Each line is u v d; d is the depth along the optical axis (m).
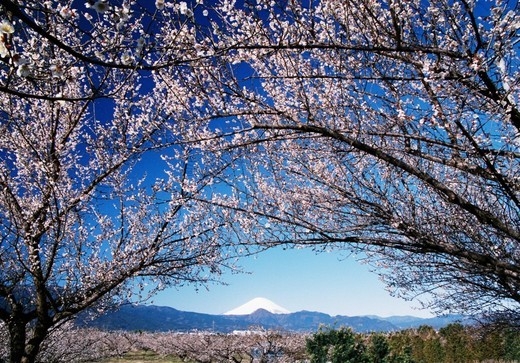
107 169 7.03
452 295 7.48
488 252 4.95
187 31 3.39
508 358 19.88
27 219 6.32
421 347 23.11
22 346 6.30
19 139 6.79
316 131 3.79
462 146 3.86
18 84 4.27
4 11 2.28
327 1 3.93
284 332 21.38
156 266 7.57
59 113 6.62
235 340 22.30
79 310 6.60
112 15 2.44
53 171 6.58
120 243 7.41
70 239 6.98
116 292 7.74
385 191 4.96
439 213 4.98
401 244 4.65
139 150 4.06
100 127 7.07
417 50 3.29
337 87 4.32
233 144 4.30
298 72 4.18
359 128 4.13
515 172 4.36
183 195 6.72
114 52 2.79
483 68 3.41
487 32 3.62
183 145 5.31
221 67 4.04
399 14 3.53
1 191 6.54
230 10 4.02
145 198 7.31
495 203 4.92
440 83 3.69
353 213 4.85
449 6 3.56
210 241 7.38
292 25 3.99
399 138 4.29
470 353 20.78
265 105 3.96
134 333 33.91
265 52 4.14
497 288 6.47
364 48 3.25
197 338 25.50
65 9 2.40
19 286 6.64
